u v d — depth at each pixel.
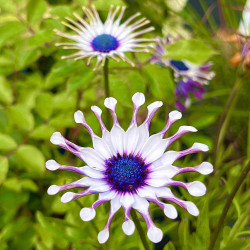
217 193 0.29
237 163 0.32
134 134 0.20
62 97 0.31
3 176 0.28
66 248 0.28
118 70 0.30
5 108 0.31
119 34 0.27
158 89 0.29
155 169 0.19
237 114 0.35
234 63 0.33
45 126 0.30
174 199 0.18
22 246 0.30
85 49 0.26
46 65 0.36
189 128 0.19
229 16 0.37
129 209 0.18
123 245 0.26
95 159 0.19
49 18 0.28
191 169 0.18
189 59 0.26
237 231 0.24
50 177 0.30
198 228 0.25
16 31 0.29
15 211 0.31
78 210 0.27
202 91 0.36
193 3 0.47
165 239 0.29
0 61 0.33
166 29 0.38
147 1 0.37
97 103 0.30
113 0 0.30
